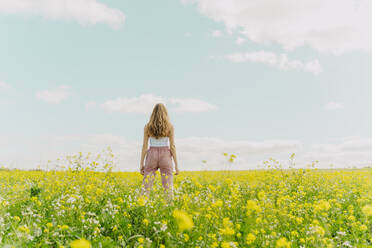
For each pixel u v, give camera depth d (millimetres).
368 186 7730
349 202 5902
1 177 8281
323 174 9523
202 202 4375
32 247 2775
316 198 6254
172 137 5547
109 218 3793
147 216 3541
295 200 6051
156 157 5430
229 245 2684
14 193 5477
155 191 4910
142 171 5578
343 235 3604
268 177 8633
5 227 3174
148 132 5500
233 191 5453
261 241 3150
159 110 5504
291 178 8375
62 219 3611
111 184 6664
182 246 2904
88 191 4703
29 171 10219
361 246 3262
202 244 2930
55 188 5758
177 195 4863
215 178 8055
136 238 3139
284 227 3965
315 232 3039
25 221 3506
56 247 2896
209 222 3572
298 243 3492
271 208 4305
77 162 6914
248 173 10383
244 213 4398
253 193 6277
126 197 5266
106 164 7000
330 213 4820
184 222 2189
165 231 3156
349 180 8852
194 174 10039
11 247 2510
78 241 2082
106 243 2936
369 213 3203
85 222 3445
